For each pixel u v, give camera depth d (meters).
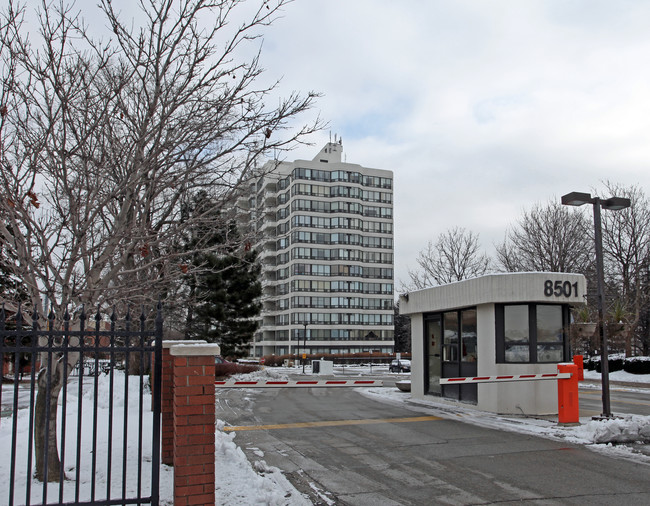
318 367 39.72
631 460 8.82
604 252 36.06
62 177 6.13
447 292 16.03
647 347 39.62
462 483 7.46
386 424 12.48
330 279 72.19
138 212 7.18
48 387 4.81
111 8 6.94
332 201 73.44
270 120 7.09
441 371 17.00
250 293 28.05
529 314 13.99
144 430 9.43
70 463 7.19
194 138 6.64
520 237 47.38
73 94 6.22
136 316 8.70
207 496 4.97
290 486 7.13
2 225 5.67
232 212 8.49
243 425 12.38
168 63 6.27
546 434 11.04
